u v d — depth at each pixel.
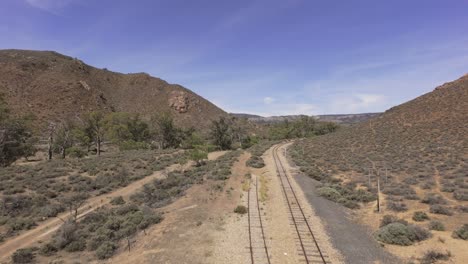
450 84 95.00
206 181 38.28
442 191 30.19
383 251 17.95
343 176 42.28
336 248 18.28
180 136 97.25
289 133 143.88
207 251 17.86
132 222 23.09
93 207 29.61
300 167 50.78
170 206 27.80
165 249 18.28
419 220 22.31
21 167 44.94
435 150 51.78
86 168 45.84
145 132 94.25
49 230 23.28
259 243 18.97
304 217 24.19
